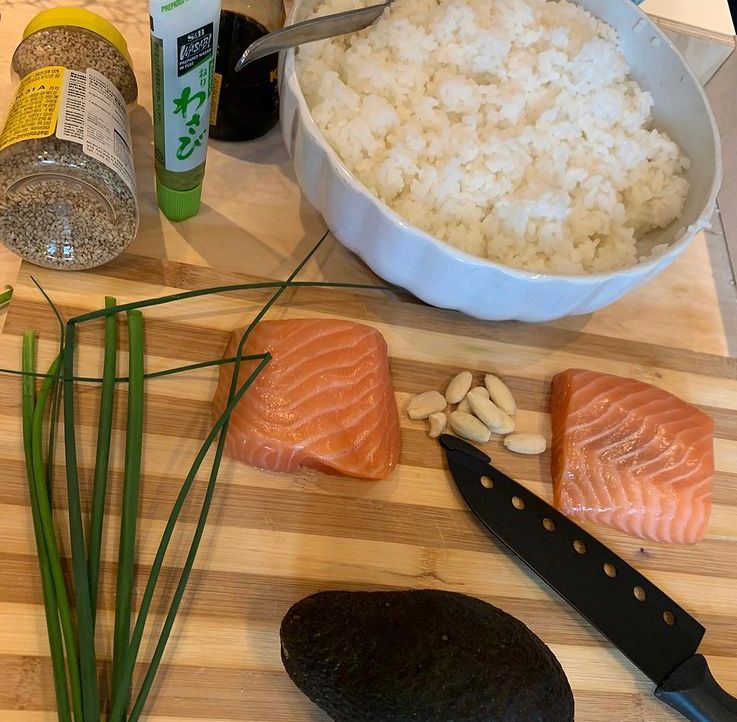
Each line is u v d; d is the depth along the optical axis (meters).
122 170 0.45
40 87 0.45
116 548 0.44
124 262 0.49
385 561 0.47
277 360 0.47
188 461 0.46
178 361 0.48
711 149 0.50
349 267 0.53
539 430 0.52
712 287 0.59
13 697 0.41
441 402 0.50
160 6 0.40
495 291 0.47
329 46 0.49
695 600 0.49
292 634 0.41
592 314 0.56
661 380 0.54
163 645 0.41
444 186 0.48
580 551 0.48
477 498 0.48
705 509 0.50
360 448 0.47
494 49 0.50
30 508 0.44
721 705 0.46
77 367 0.46
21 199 0.44
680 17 0.61
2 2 0.55
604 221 0.50
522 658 0.41
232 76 0.50
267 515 0.46
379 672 0.40
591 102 0.51
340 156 0.48
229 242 0.52
